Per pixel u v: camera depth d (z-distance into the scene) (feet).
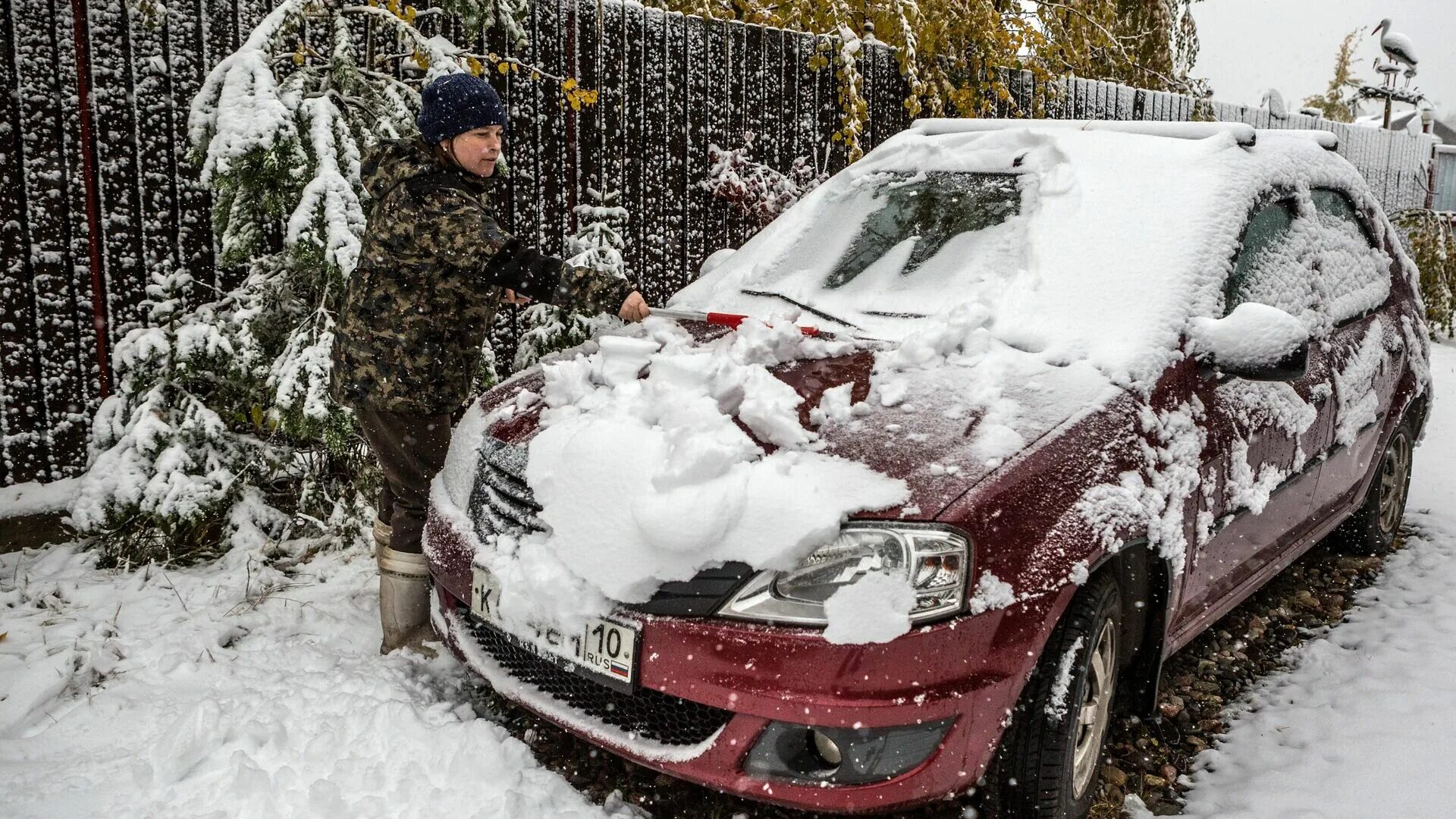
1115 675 8.25
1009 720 7.11
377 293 9.20
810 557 6.84
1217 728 9.73
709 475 7.17
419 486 9.96
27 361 12.05
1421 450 19.95
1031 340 8.89
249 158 11.31
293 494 13.55
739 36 18.76
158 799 7.76
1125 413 8.09
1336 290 12.04
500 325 16.05
